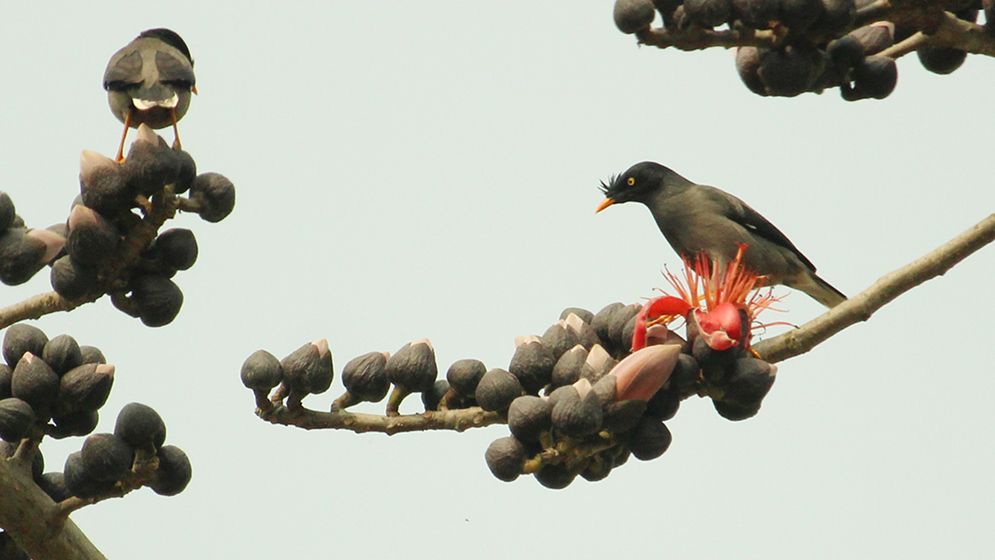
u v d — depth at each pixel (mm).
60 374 10484
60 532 10359
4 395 10617
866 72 12656
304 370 10547
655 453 10242
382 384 10875
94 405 10453
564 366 10539
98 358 10820
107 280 10320
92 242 10008
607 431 10086
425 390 11078
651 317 10711
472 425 10836
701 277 11008
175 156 10125
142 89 12172
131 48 12680
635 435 10227
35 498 10297
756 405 10609
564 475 10375
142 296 10430
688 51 12133
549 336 10914
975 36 12812
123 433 9953
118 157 12289
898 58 13086
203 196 10391
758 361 10484
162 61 12406
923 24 12625
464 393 10984
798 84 12289
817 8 11742
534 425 10078
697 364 10328
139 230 10188
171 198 10125
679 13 12008
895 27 13469
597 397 9938
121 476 9961
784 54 12219
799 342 11281
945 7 12859
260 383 10469
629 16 11906
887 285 11219
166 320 10555
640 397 9984
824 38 12109
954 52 14273
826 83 12609
